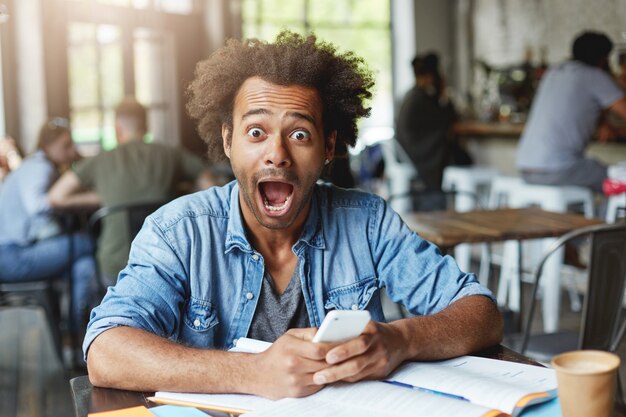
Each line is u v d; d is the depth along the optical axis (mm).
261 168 1360
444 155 5965
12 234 3740
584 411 958
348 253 1542
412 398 1132
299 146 1374
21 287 3717
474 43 7582
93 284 3885
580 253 4586
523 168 4598
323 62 1409
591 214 4426
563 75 4488
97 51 6113
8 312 4891
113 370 1260
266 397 1183
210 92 1437
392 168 6406
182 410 1166
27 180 3742
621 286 2350
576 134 4406
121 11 6223
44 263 3725
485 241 2766
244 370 1196
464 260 4469
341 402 1137
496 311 1458
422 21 7746
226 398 1191
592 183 4395
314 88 1398
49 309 3736
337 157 1604
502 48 7207
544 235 2822
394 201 6277
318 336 1151
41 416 3100
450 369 1249
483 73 7355
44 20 5809
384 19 7859
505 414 1085
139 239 1482
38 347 4082
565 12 6469
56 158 3924
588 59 4465
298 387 1162
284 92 1369
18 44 5777
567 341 2467
